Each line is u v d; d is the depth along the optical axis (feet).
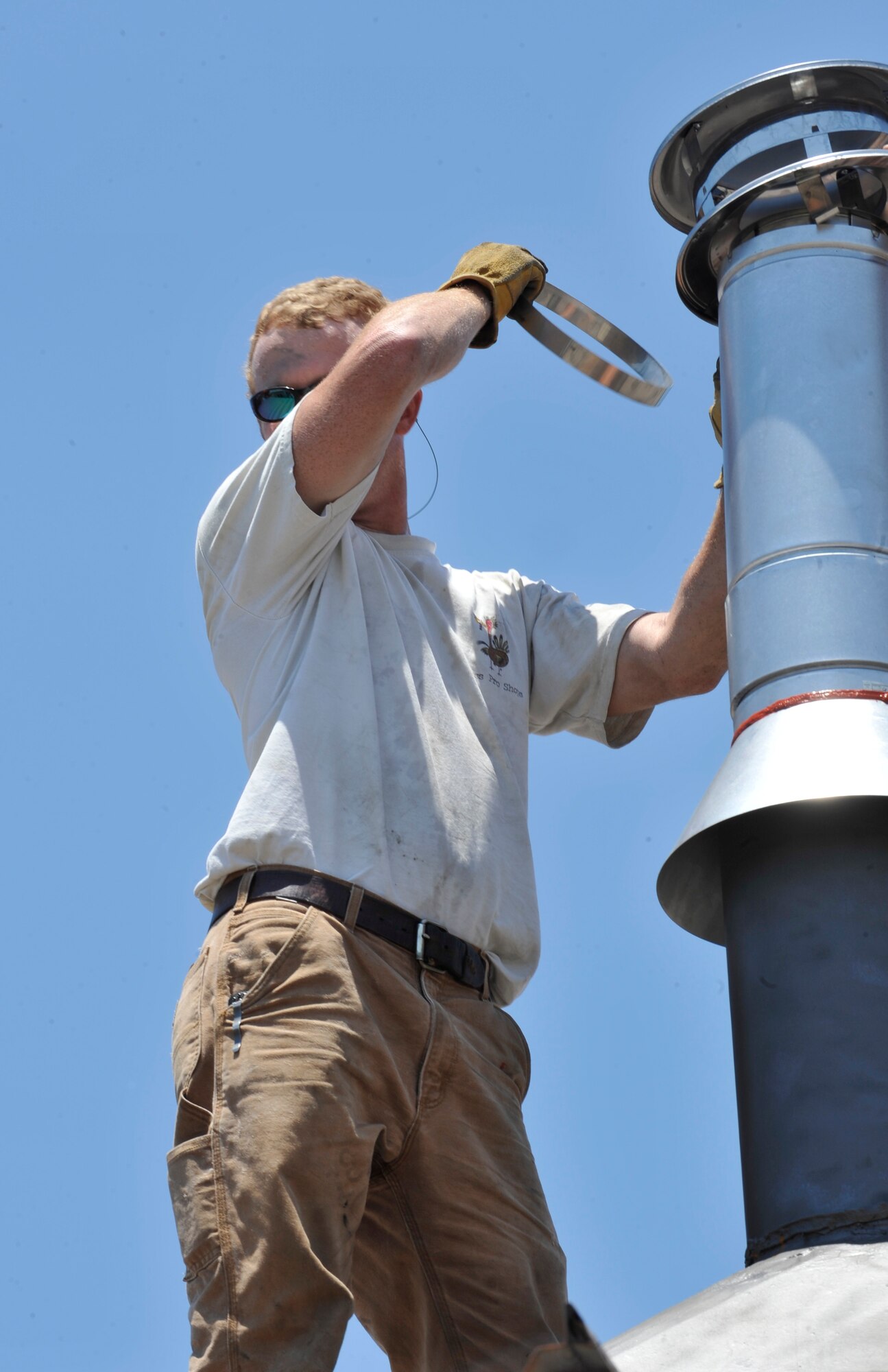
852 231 17.83
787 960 14.70
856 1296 12.11
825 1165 13.88
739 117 18.66
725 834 15.57
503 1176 16.51
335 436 17.35
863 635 16.02
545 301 20.22
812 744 15.30
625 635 21.18
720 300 18.42
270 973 15.80
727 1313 12.23
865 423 16.94
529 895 18.21
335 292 20.45
